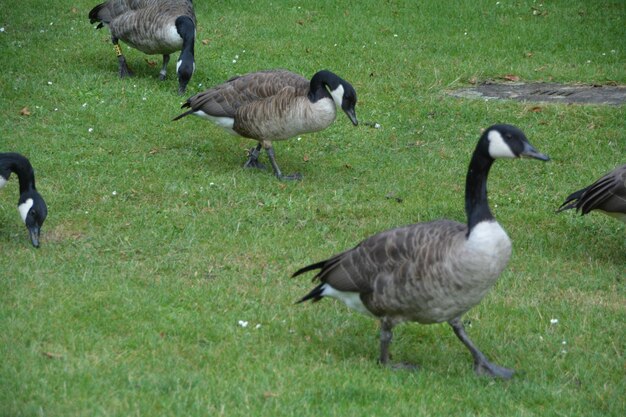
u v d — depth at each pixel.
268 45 22.08
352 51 21.80
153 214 13.12
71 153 15.44
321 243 12.49
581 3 25.67
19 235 12.25
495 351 9.68
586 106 17.98
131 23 18.97
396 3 25.61
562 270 11.90
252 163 15.45
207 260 11.68
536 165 15.77
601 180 11.73
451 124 17.61
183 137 16.64
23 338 9.08
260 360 9.02
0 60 20.02
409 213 13.60
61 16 24.00
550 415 8.31
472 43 22.61
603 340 9.94
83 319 9.71
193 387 8.32
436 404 8.30
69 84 18.84
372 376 8.79
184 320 9.84
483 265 8.06
